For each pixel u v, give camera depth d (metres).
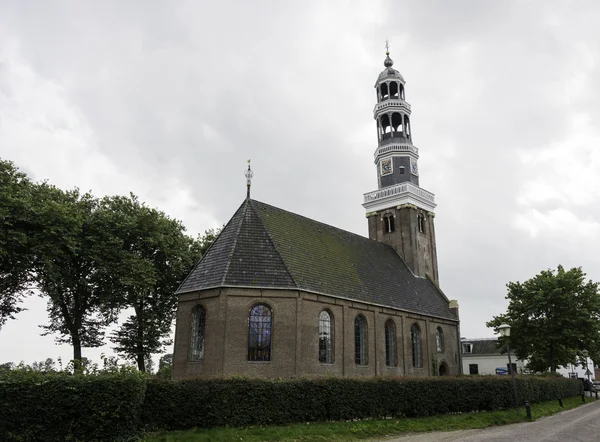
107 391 17.80
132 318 43.22
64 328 41.44
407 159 58.00
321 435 21.12
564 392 45.69
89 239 36.16
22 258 32.91
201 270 34.62
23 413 16.92
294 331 32.41
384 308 41.78
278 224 39.03
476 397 30.59
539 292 46.78
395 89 60.47
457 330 51.91
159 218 42.41
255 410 21.78
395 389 26.59
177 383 20.91
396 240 55.31
